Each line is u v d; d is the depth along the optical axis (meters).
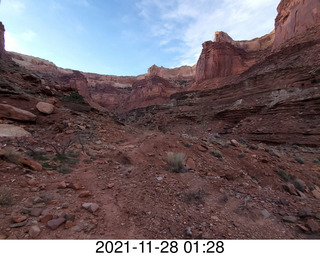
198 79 71.50
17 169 4.56
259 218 3.87
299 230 3.54
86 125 11.93
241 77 51.41
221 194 4.87
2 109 9.52
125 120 61.97
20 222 2.69
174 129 37.00
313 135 17.11
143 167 6.09
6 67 20.59
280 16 50.72
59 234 2.60
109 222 3.09
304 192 5.98
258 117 26.59
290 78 28.67
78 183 4.39
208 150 8.23
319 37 33.69
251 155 8.11
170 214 3.53
